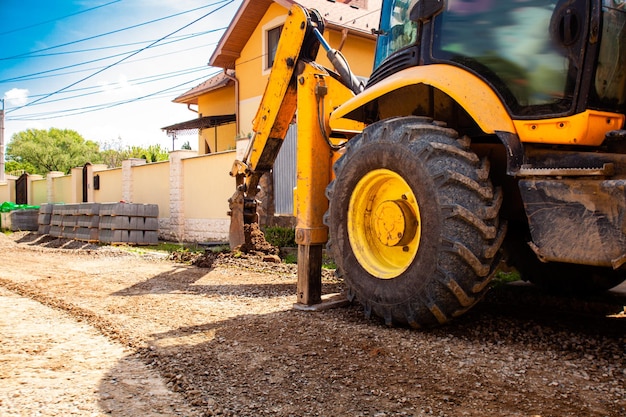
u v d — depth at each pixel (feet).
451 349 11.27
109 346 12.45
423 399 8.79
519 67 11.75
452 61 12.98
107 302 17.60
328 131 16.60
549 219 10.80
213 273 24.31
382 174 13.56
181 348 12.01
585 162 10.69
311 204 16.01
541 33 11.50
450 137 12.32
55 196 72.79
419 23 14.05
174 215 47.47
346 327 13.26
